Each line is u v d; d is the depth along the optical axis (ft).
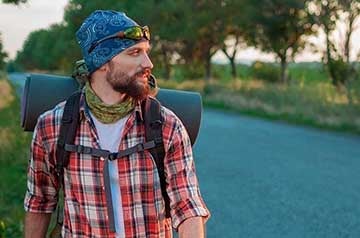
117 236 7.70
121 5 158.71
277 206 28.27
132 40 7.58
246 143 51.24
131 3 164.04
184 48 173.68
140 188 7.72
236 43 162.09
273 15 135.03
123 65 7.54
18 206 24.47
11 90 109.70
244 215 26.55
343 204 28.81
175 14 165.68
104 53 7.53
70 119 7.77
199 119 9.68
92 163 7.69
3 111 71.00
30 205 8.39
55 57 205.46
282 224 25.27
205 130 62.23
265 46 141.18
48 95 9.38
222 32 161.58
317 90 87.10
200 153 44.98
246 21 139.64
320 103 76.28
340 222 25.73
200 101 9.75
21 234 20.61
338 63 87.92
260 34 140.97
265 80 140.26
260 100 89.97
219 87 116.47
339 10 90.12
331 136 57.52
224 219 25.90
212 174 36.22
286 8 132.67
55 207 8.52
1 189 27.32
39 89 9.37
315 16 96.02
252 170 37.76
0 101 83.30
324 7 92.48
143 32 7.70
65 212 8.06
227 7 157.48
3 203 25.08
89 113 7.72
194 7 163.43
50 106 9.36
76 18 136.67
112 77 7.54
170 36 164.04
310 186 32.91
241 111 86.89
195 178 7.94
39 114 9.28
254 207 28.04
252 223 25.32
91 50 7.63
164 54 178.40
